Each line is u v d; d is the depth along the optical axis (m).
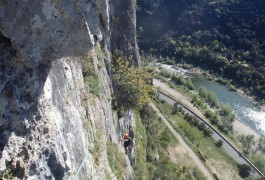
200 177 44.47
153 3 107.38
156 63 96.50
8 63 6.75
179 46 100.62
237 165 51.03
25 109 7.23
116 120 21.62
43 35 6.84
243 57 96.19
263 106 77.88
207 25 106.12
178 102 67.12
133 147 26.88
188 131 55.69
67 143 9.34
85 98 13.77
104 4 7.55
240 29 102.94
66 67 11.34
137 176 26.00
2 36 6.72
